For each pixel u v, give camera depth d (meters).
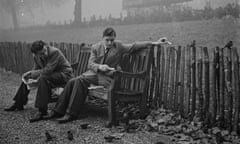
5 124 4.41
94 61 4.85
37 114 4.69
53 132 4.04
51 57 5.09
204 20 11.09
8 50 10.09
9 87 7.55
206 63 4.05
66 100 4.68
